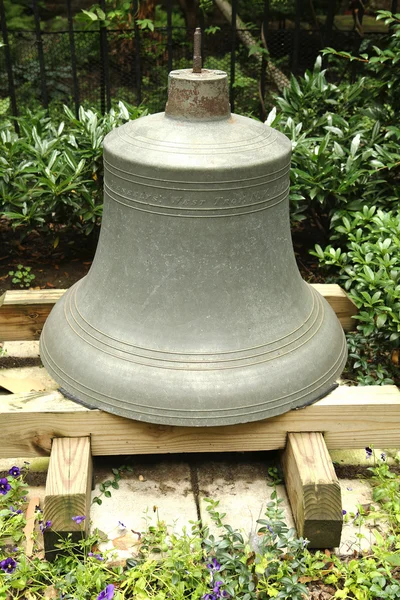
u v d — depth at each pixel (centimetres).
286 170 206
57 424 204
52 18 650
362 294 248
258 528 204
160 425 206
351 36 479
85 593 183
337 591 185
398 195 303
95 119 305
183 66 506
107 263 211
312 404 207
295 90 324
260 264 204
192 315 201
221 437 210
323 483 193
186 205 193
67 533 189
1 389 252
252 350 203
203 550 192
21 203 299
